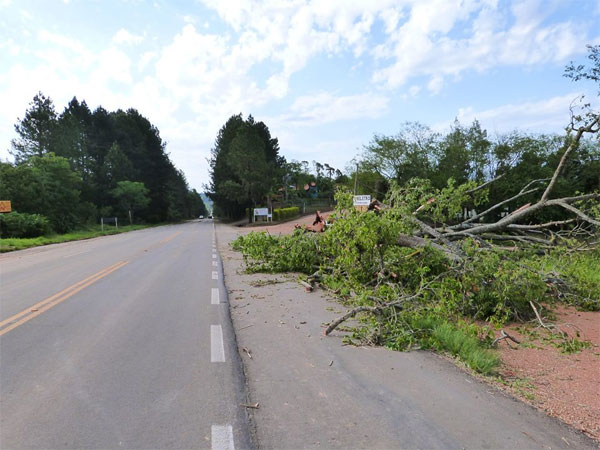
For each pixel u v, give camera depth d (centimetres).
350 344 480
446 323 515
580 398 345
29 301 712
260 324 566
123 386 362
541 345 496
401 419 302
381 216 699
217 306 674
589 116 817
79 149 5419
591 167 2503
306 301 712
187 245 2017
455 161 2727
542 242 965
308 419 303
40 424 297
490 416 308
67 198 4091
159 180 7394
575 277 734
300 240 1057
